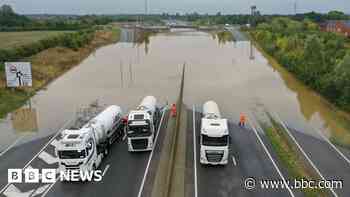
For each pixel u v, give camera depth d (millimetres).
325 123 40344
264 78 64250
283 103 48156
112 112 34188
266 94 52938
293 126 39125
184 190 25141
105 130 30719
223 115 42375
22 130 37750
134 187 25719
